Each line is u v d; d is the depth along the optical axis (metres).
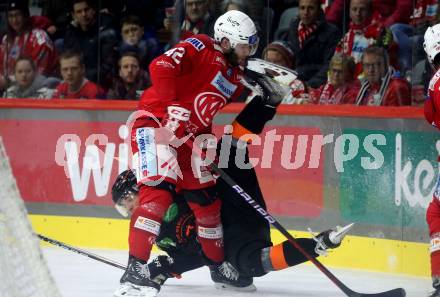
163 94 12.16
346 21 16.89
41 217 18.05
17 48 19.42
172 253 12.36
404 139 14.80
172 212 12.32
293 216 16.14
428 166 14.47
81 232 17.66
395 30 16.61
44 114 18.03
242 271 12.60
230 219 12.70
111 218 17.34
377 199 15.11
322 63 17.11
